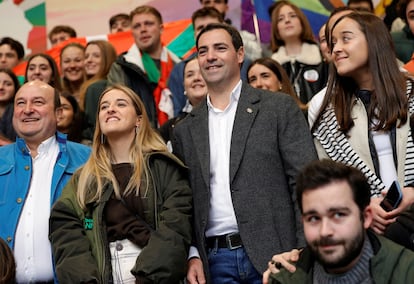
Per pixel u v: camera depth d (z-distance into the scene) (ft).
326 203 7.18
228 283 9.71
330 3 19.54
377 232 8.60
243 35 17.22
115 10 23.79
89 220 10.19
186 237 9.80
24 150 11.53
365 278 7.31
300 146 9.93
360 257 7.34
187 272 9.87
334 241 7.16
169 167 10.41
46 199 11.18
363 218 7.31
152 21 16.62
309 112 10.64
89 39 20.86
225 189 9.93
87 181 10.43
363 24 9.86
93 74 17.13
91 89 15.70
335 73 10.14
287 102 10.23
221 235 9.86
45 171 11.44
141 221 10.09
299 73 15.51
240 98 10.34
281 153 10.02
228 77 10.35
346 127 9.84
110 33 21.89
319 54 15.71
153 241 9.64
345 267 7.34
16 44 20.11
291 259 8.09
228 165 10.00
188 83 13.91
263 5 19.61
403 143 9.50
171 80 15.93
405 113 9.54
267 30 19.45
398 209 8.54
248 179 9.86
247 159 9.93
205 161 10.09
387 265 7.22
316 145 10.12
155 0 23.27
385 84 9.65
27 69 17.02
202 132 10.31
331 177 7.25
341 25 10.00
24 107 11.55
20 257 10.85
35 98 11.62
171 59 17.51
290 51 16.02
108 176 10.36
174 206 9.98
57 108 11.94
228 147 10.12
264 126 10.07
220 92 10.43
